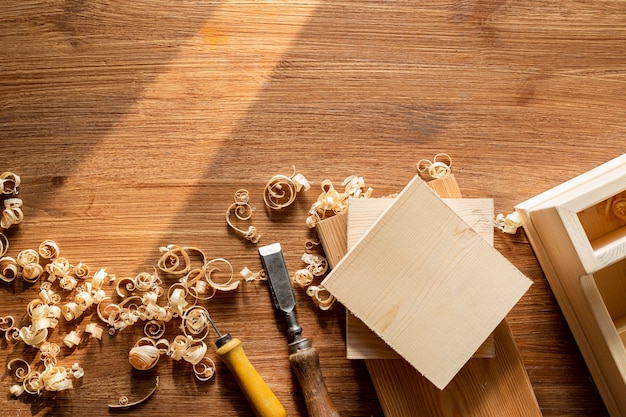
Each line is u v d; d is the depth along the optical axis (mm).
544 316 881
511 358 851
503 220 888
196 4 886
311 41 891
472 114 895
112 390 859
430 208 772
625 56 900
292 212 880
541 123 896
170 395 860
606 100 900
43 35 880
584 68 902
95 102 879
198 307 864
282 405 855
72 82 879
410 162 890
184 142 880
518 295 781
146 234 874
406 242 769
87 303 853
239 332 867
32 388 848
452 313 771
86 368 861
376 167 888
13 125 876
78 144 877
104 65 881
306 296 871
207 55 884
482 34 899
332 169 886
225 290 867
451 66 896
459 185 893
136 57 881
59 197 874
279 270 837
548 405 872
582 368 877
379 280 767
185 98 883
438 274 771
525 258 888
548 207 785
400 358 825
